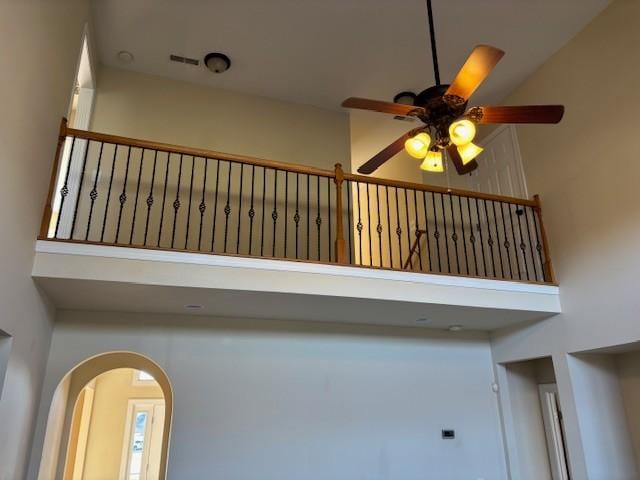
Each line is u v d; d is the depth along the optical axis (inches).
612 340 153.9
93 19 168.9
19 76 95.7
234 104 211.8
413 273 159.3
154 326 166.4
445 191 177.9
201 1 163.0
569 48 182.1
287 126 217.8
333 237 209.5
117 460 301.3
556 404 198.5
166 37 180.1
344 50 187.6
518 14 168.7
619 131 158.7
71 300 147.6
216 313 168.6
